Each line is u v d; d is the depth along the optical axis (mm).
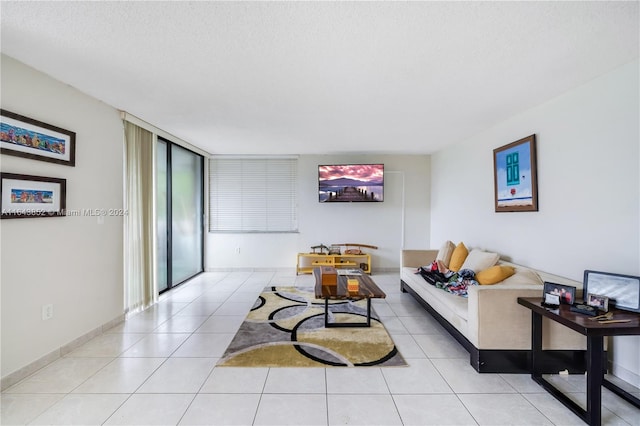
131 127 3328
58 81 2400
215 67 2146
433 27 1656
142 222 3539
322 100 2799
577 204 2438
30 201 2176
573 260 2477
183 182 4867
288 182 5660
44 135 2273
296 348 2539
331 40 1790
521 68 2143
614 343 2146
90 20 1602
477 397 1909
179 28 1674
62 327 2436
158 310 3521
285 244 5672
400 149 5141
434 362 2336
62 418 1696
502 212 3416
